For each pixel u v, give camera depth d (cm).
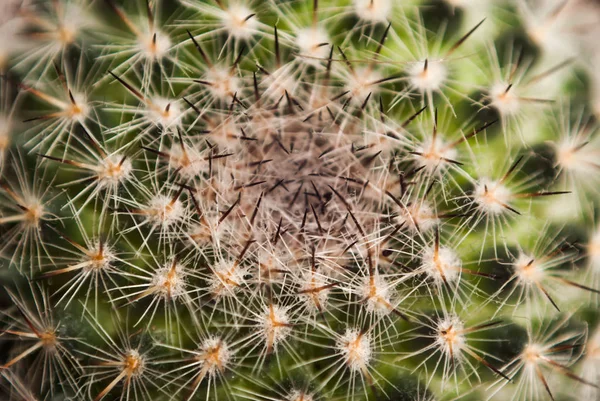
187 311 10
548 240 11
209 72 11
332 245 10
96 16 11
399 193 10
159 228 10
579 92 11
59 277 10
